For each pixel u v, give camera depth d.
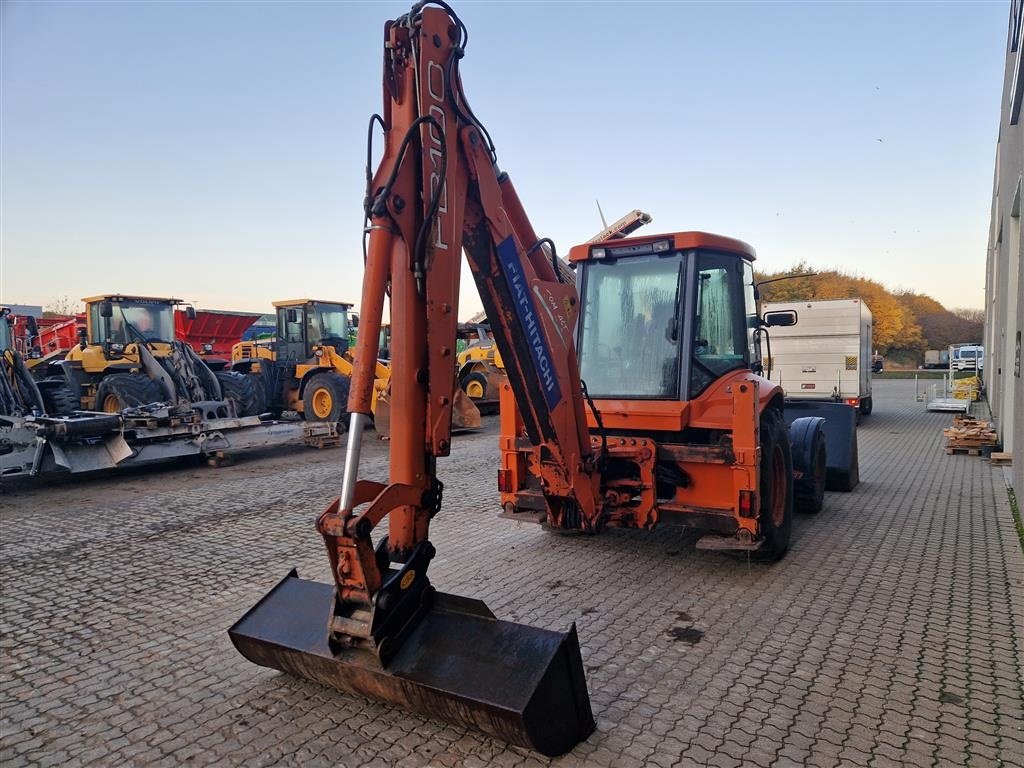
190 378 11.05
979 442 10.41
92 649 4.07
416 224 3.08
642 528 5.11
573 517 5.16
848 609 4.44
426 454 3.12
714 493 5.06
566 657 2.86
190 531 6.70
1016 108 7.66
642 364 5.47
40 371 14.20
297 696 3.44
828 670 3.61
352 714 3.25
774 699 3.33
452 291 3.20
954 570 5.16
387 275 2.98
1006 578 4.98
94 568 5.60
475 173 3.41
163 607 4.73
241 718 3.24
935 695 3.34
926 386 31.12
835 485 8.03
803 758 2.84
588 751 2.91
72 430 8.63
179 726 3.20
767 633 4.09
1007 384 9.89
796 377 15.70
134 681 3.66
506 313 3.73
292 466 10.49
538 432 4.25
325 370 14.56
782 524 5.41
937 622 4.21
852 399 15.16
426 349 3.09
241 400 12.59
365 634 2.84
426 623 3.02
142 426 9.52
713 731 3.05
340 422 13.21
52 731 3.19
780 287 44.84
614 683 3.51
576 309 4.30
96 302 13.11
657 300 5.49
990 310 17.61
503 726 2.69
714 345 5.59
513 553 5.76
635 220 13.75
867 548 5.75
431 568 5.39
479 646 2.89
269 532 6.61
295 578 3.61
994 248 15.23
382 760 2.88
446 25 3.19
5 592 5.08
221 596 4.92
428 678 2.81
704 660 3.75
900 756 2.85
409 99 3.07
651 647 3.92
